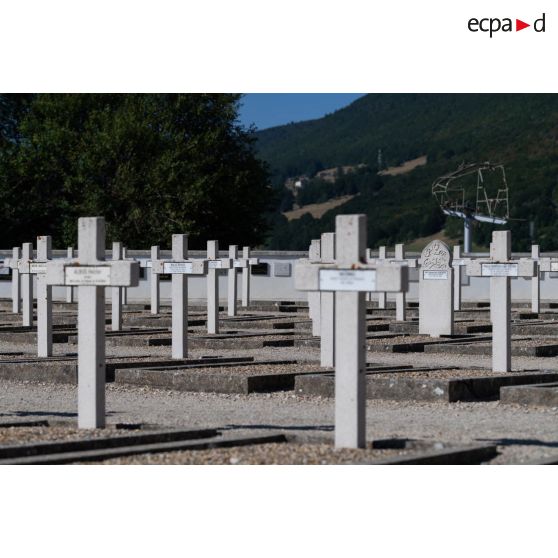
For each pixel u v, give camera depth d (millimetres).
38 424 12812
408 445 11039
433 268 25953
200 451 10727
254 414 14195
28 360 19781
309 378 16156
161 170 58719
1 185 61938
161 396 16266
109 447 11047
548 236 120750
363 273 10812
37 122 63500
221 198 61406
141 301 49281
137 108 61781
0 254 52594
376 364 19578
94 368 12352
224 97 62656
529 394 14844
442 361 20891
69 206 61594
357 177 187375
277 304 44750
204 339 24562
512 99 188875
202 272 20000
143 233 59219
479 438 11875
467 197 136750
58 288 48969
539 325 28766
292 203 193750
